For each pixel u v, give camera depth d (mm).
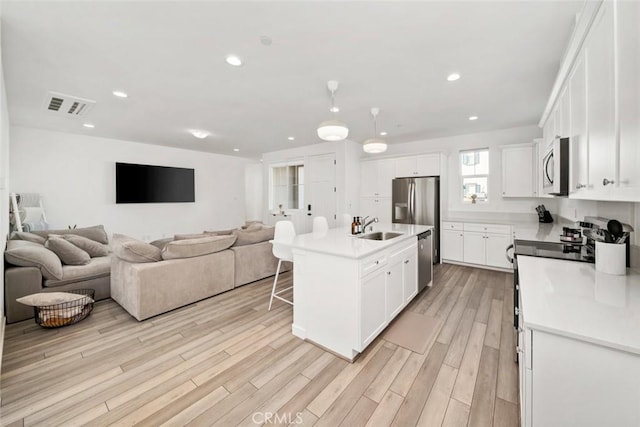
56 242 3117
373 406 1607
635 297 1150
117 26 1840
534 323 943
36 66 2365
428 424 1480
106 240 4605
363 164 5875
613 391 853
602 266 1506
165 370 1933
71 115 3738
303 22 1815
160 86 2820
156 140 5477
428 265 3602
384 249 2396
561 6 1648
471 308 2988
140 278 2648
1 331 2080
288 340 2350
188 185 6453
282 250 2928
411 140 5516
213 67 2424
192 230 6680
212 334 2439
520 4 1640
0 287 2125
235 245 3729
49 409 1574
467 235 4637
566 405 920
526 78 2652
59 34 1915
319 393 1710
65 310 2551
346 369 1950
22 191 4387
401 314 2848
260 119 4012
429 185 4859
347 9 1691
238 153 7148
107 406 1600
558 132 2328
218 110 3598
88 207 5059
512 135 4586
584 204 2619
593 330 885
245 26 1854
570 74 1816
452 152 5199
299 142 5734
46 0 1571
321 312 2236
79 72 2492
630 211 1604
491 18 1771
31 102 3211
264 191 7195
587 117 1426
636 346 793
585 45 1455
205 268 3205
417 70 2488
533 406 972
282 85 2809
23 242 3094
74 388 1746
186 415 1538
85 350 2176
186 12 1707
